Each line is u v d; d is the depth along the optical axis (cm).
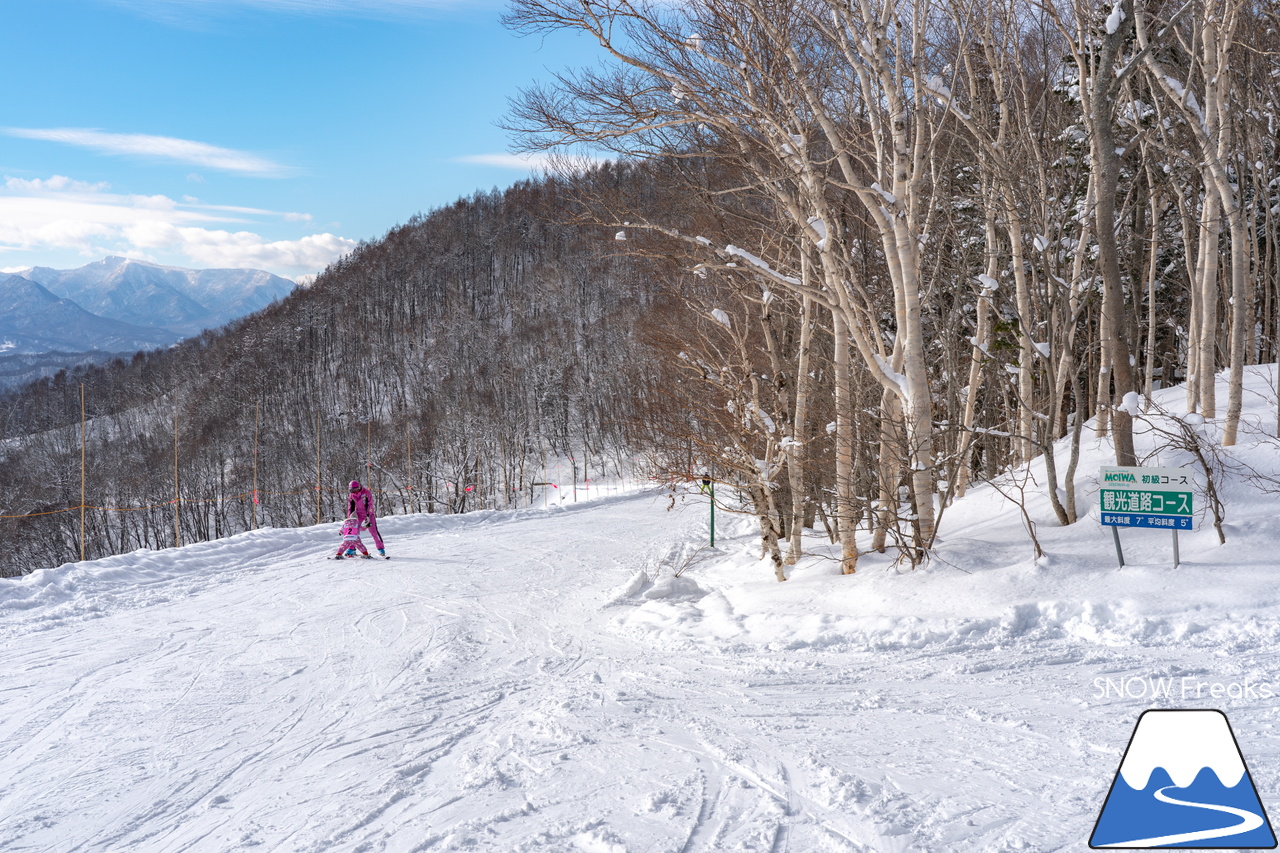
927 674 649
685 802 419
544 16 841
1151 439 1164
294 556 1681
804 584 1008
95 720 652
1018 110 1291
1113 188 945
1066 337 1226
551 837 386
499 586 1320
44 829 454
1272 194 1917
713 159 1108
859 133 1092
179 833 441
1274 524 828
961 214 1587
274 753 567
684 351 1312
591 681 718
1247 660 601
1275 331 2016
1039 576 826
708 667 739
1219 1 1108
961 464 1338
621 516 2594
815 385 1271
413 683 746
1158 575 775
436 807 441
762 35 869
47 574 1245
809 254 1110
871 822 376
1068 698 555
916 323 923
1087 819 363
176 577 1390
